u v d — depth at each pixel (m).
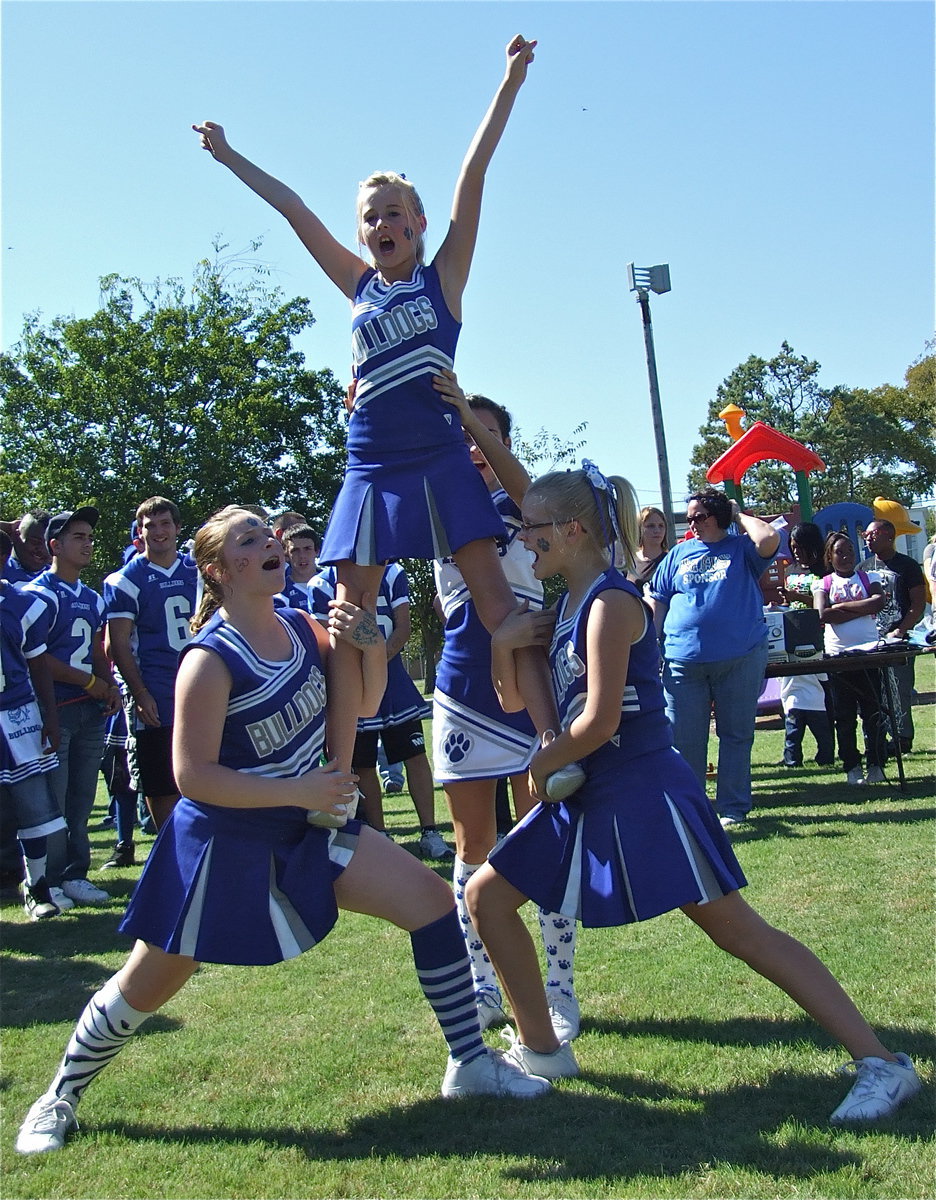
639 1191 2.69
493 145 3.56
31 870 6.05
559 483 3.22
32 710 6.09
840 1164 2.75
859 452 59.66
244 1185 2.86
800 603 10.19
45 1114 3.19
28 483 33.03
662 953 4.58
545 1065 3.42
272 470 34.09
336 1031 3.93
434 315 3.45
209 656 3.10
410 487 3.41
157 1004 3.22
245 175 3.78
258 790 3.04
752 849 6.16
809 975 3.13
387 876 3.25
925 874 5.35
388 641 7.29
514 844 3.31
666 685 7.28
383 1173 2.88
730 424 15.49
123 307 34.22
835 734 10.05
